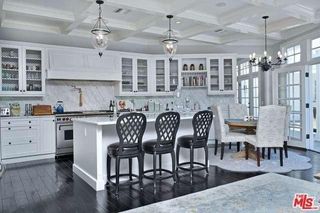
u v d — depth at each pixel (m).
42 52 5.55
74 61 5.89
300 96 6.14
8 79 5.32
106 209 2.85
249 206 2.81
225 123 5.19
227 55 7.03
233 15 4.97
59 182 3.82
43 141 5.38
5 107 5.45
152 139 3.92
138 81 7.04
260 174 4.05
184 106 7.28
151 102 7.27
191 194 3.24
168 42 4.42
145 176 3.71
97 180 3.49
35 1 4.37
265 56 5.28
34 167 4.70
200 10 4.84
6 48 5.25
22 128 5.16
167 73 7.13
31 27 5.57
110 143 3.76
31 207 2.93
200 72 7.21
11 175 4.19
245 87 8.62
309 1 4.42
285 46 6.63
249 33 5.91
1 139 4.95
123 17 5.25
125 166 3.90
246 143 5.00
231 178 3.88
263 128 4.45
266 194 3.16
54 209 2.88
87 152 3.85
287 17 5.30
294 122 6.34
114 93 6.90
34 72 5.61
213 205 2.87
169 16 4.66
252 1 4.02
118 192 3.29
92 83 6.60
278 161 4.83
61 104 6.15
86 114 5.87
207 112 3.99
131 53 6.76
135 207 2.89
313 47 5.87
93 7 4.58
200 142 4.03
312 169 4.29
